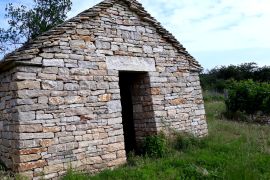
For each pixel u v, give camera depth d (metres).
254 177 6.07
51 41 7.06
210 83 36.38
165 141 8.72
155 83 9.18
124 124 10.02
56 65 7.08
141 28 9.18
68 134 7.05
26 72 6.61
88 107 7.49
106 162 7.60
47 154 6.65
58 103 6.99
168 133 9.21
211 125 12.59
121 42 8.52
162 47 9.65
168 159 7.64
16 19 21.45
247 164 6.84
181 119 9.73
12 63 6.52
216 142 9.30
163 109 9.24
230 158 7.39
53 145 6.77
